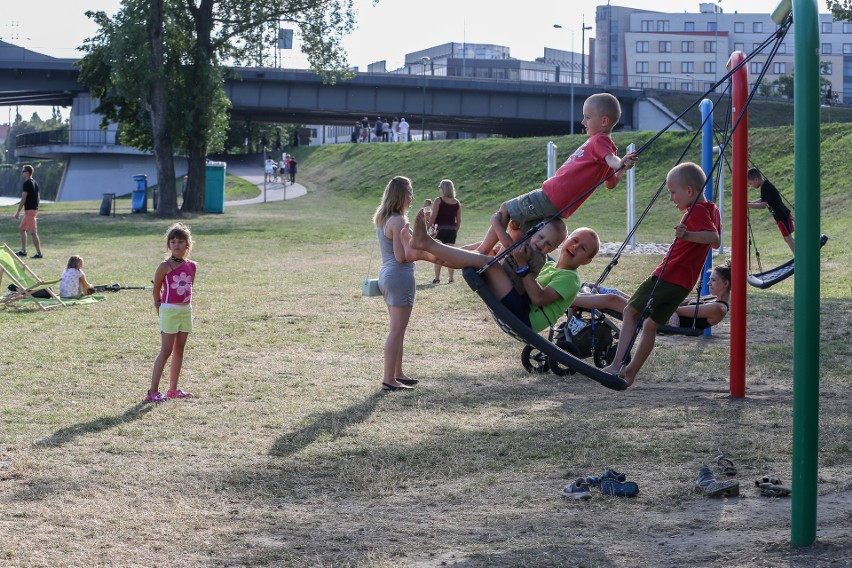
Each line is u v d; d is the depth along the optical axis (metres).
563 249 6.29
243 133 94.75
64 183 85.25
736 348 8.36
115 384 8.93
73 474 6.11
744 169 8.61
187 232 8.36
